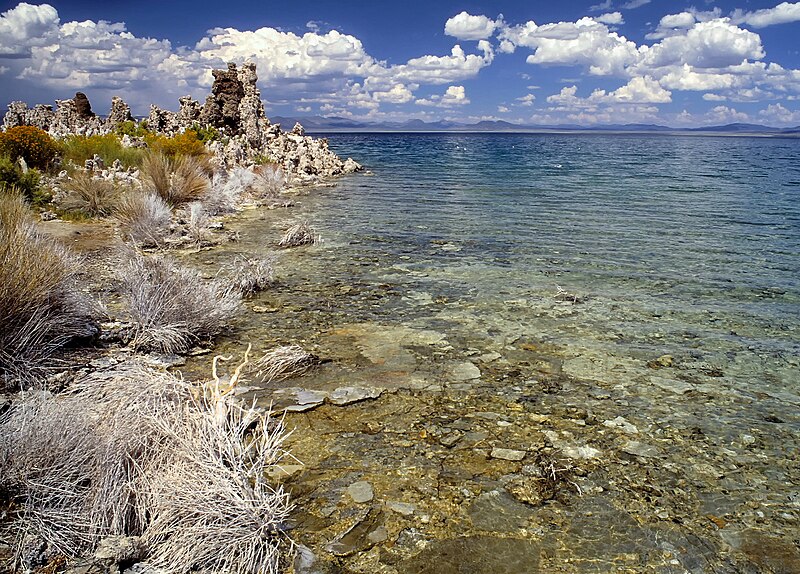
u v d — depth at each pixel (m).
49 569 3.49
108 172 22.39
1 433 4.07
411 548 4.04
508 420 5.83
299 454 5.14
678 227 17.09
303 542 4.08
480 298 9.91
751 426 5.80
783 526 4.35
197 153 27.66
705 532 4.27
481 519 4.36
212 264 11.92
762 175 37.78
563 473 4.96
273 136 39.97
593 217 19.00
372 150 81.12
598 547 4.09
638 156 67.31
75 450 4.08
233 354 7.32
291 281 10.87
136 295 7.67
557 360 7.35
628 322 8.78
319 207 21.09
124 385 5.00
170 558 3.69
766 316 9.12
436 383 6.63
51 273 6.85
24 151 21.97
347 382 6.59
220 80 40.94
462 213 19.77
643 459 5.19
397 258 12.89
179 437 4.33
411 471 4.94
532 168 43.16
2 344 5.97
